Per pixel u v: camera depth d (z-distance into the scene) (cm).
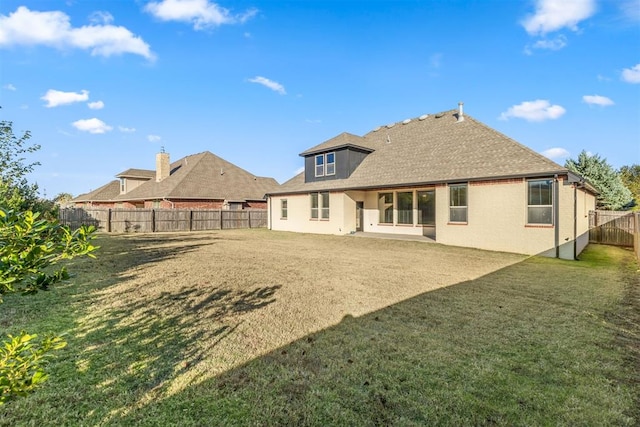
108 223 2106
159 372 329
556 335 434
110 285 656
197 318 482
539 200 1166
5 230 153
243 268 861
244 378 321
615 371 343
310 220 2089
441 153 1596
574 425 259
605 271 887
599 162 2620
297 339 415
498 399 292
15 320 454
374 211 1933
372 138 2181
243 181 3167
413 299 593
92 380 311
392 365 350
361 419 263
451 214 1404
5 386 136
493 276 801
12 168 1014
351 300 582
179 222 2350
